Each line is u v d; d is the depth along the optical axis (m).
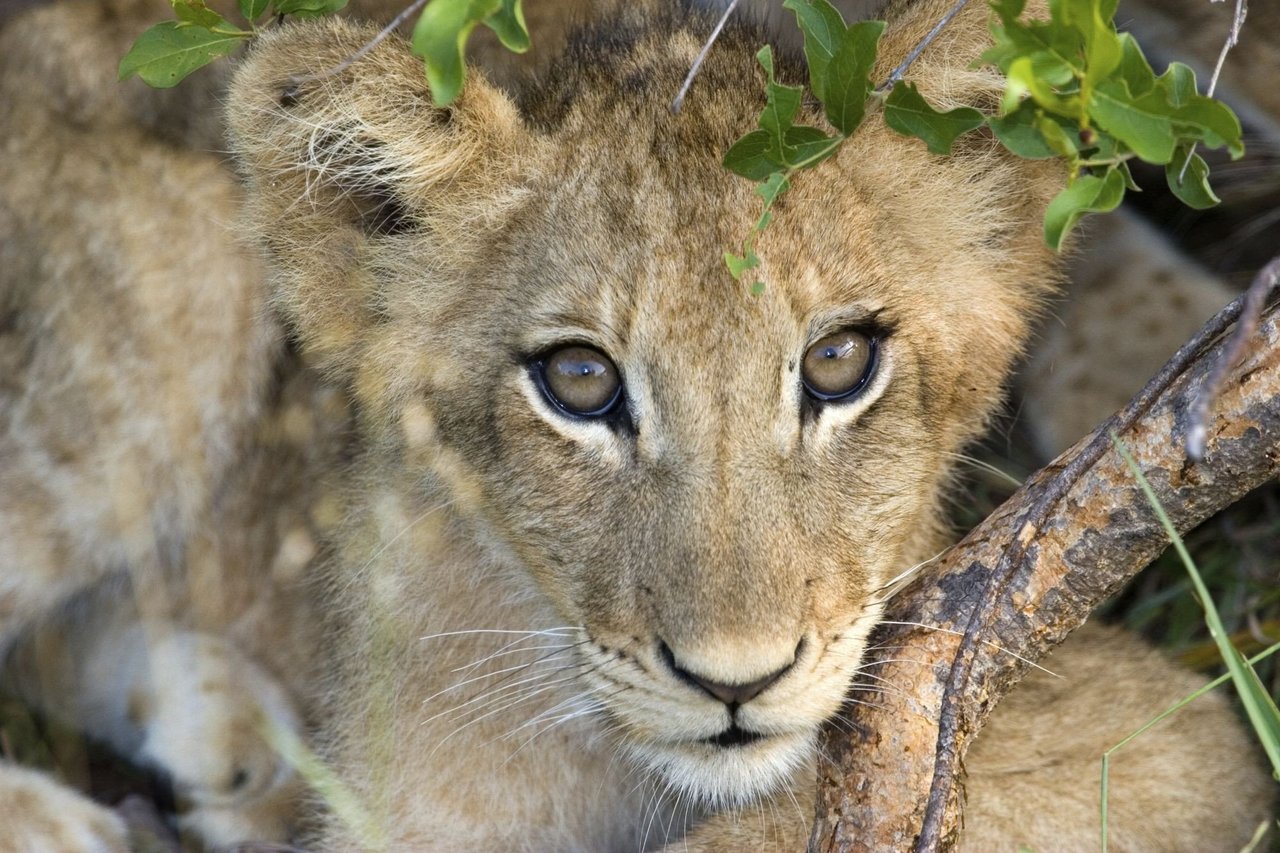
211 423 8.07
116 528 8.05
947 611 5.75
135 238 7.83
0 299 7.91
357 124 6.25
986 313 6.66
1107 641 7.67
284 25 6.21
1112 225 9.59
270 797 7.96
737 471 5.71
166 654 8.23
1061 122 5.13
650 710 5.82
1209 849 6.79
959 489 7.61
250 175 6.34
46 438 7.89
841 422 6.01
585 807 7.24
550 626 6.67
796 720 5.69
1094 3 4.73
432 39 4.94
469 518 6.62
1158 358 9.60
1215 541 8.96
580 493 6.02
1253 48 9.52
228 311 7.91
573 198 6.15
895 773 5.64
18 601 8.08
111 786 8.60
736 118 6.27
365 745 7.19
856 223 6.13
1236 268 9.89
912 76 6.15
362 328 6.64
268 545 8.14
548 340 6.05
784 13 8.17
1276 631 8.01
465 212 6.36
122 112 7.90
